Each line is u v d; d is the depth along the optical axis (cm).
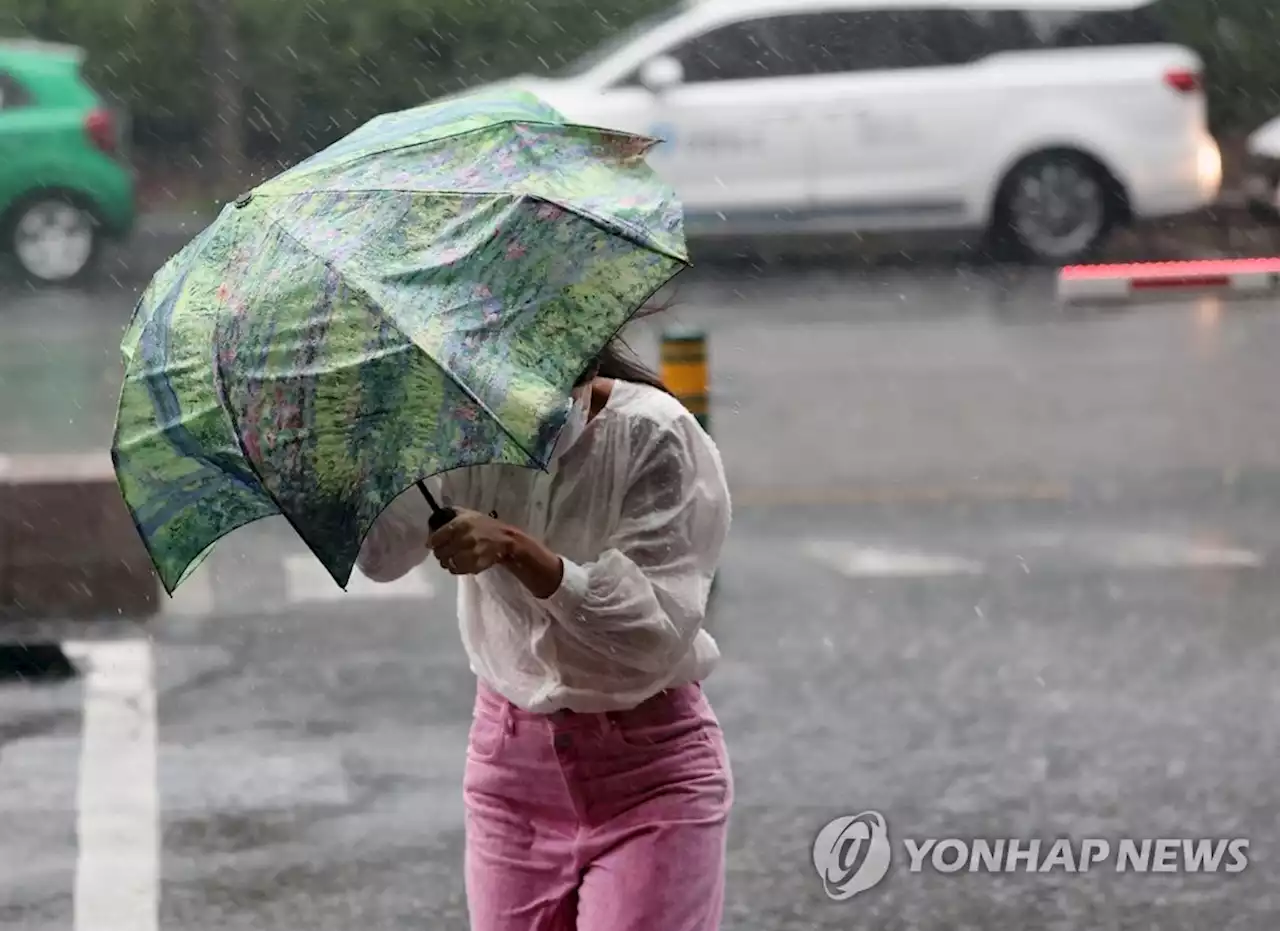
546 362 816
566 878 926
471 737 951
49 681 2000
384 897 1466
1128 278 1997
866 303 4369
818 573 2364
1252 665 1997
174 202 6125
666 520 900
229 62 6328
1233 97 6269
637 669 898
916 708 1881
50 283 4862
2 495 2228
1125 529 2550
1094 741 1784
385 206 840
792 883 1485
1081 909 1437
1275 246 5122
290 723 1864
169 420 852
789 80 4662
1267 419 3178
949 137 4700
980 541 2505
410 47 6425
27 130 4825
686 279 4691
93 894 1465
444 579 2388
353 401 813
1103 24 4800
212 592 2331
